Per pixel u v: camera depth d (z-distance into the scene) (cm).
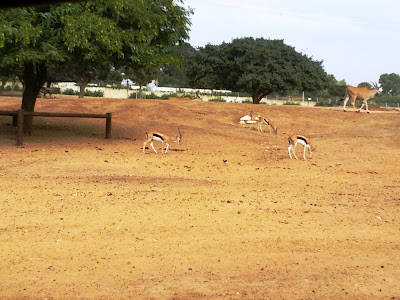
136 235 799
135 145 1848
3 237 767
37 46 1623
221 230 839
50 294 588
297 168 1511
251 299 588
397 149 2014
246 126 2586
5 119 2339
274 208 991
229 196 1077
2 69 2058
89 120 2462
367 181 1352
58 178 1201
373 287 636
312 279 654
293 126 2619
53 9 1584
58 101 2933
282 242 792
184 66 5675
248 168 1482
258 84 5006
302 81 5141
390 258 741
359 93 2997
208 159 1622
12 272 646
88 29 1584
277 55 5122
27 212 898
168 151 1756
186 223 868
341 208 1016
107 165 1413
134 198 1021
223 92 6488
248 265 695
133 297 585
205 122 2597
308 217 937
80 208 932
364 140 2236
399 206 1055
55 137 1911
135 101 3022
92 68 1941
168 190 1112
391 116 2877
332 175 1422
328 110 3009
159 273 658
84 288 606
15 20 1523
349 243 800
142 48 1741
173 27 1934
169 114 2716
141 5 1722
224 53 5400
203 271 669
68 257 702
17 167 1316
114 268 670
